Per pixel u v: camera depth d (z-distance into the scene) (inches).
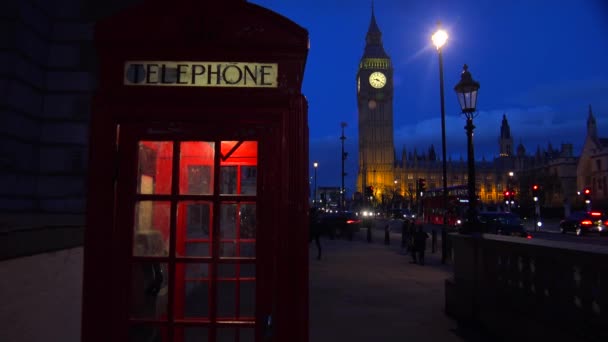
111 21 88.5
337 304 322.3
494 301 240.2
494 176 6973.4
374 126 6638.8
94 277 86.8
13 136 161.9
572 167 3939.5
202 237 100.9
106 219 87.6
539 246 195.9
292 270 87.9
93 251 87.0
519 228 1122.0
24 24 167.5
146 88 88.1
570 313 174.7
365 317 282.7
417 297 350.6
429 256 698.8
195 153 98.6
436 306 317.1
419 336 240.1
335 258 648.4
